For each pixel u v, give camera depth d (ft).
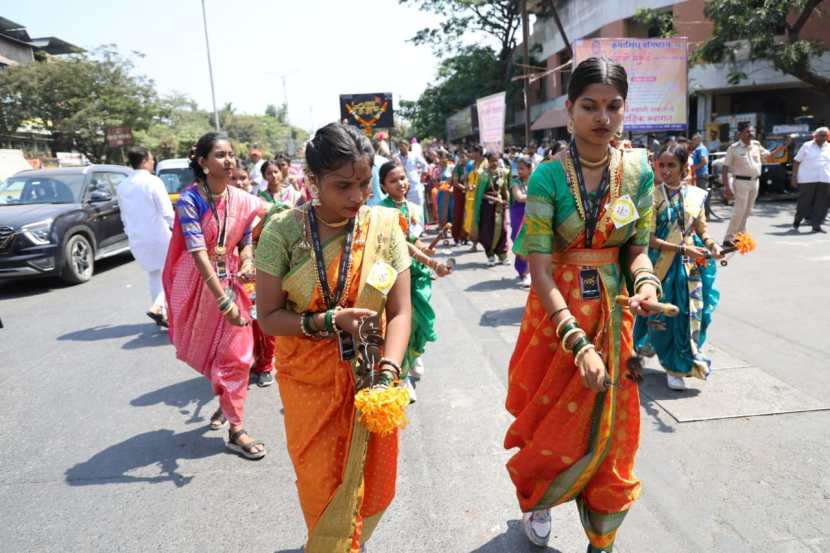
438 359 16.40
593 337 7.21
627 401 7.25
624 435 7.25
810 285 21.31
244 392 11.87
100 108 108.27
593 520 7.48
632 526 8.86
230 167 11.23
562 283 7.22
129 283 29.81
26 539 9.32
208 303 11.46
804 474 9.91
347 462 6.26
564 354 7.14
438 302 22.62
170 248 11.68
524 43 70.28
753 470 10.11
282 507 9.96
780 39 57.98
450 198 37.86
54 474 11.32
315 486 6.47
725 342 16.10
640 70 46.16
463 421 12.64
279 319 6.40
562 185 6.94
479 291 24.13
